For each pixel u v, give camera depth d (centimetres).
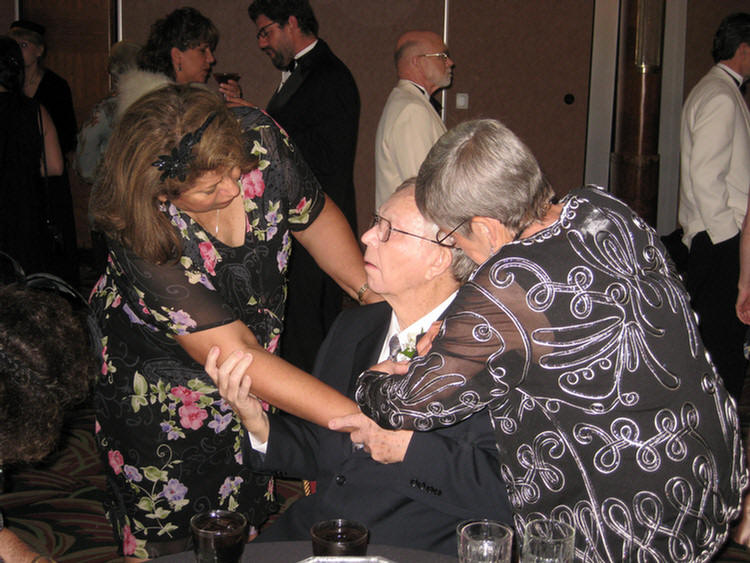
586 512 123
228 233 172
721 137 315
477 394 123
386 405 132
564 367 119
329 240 197
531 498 128
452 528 157
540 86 704
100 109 341
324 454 168
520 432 126
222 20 657
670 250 400
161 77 320
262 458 165
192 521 120
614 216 124
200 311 159
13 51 371
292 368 159
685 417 121
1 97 370
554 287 118
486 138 123
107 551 258
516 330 118
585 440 121
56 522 277
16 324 108
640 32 596
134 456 181
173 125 142
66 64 662
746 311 301
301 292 333
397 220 157
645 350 119
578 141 716
